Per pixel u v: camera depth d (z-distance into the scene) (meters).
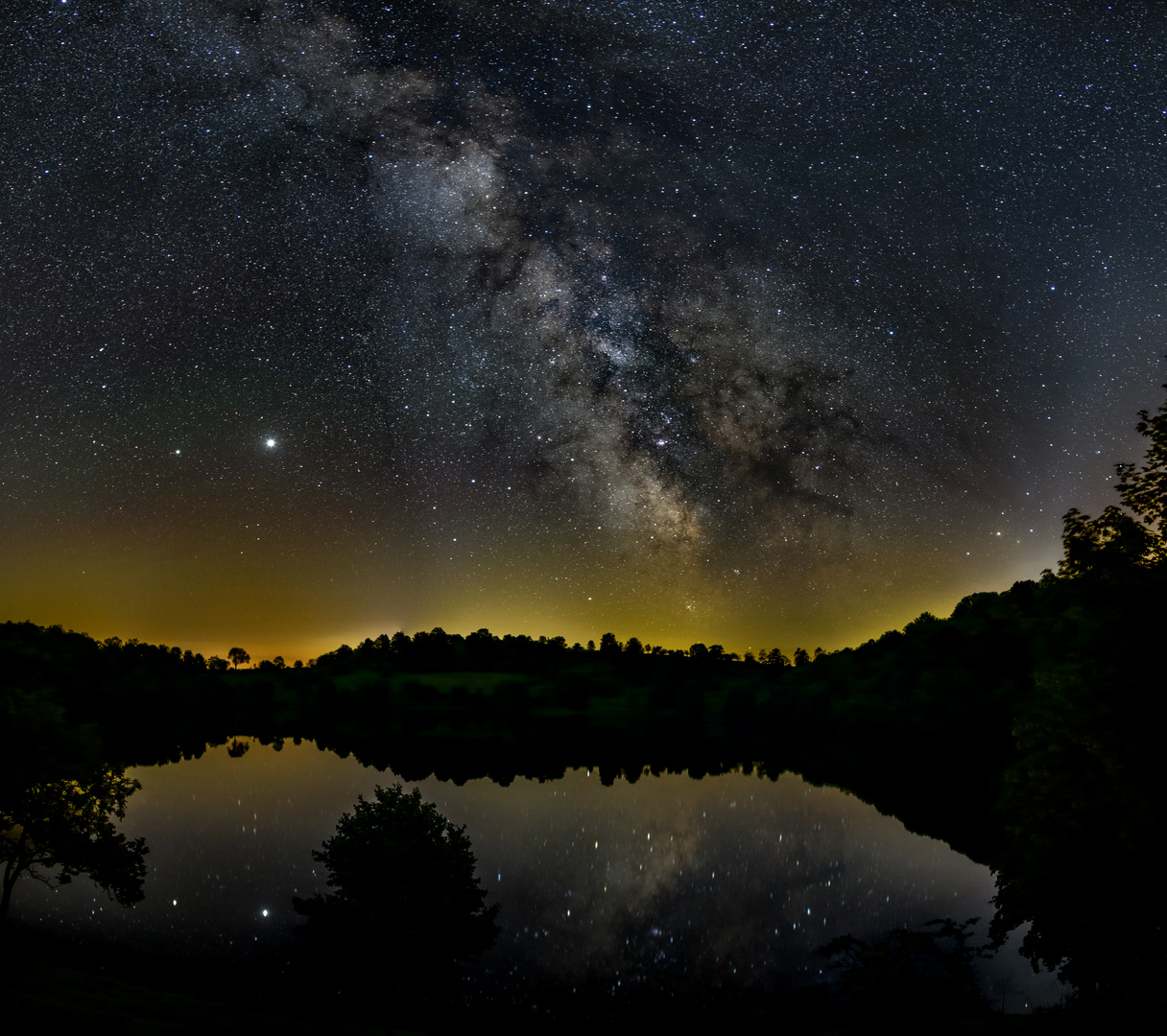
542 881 50.03
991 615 155.00
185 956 33.59
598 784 91.94
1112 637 18.08
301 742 132.38
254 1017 24.84
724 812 74.38
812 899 45.41
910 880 49.03
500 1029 27.62
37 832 26.41
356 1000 29.02
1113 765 16.97
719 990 31.62
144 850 28.45
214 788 85.69
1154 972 17.53
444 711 185.38
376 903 22.97
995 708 111.00
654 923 41.19
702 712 176.75
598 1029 27.78
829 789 88.31
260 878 48.12
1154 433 18.86
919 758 111.38
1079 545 19.89
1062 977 19.73
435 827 24.20
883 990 20.91
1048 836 19.09
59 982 23.38
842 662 187.62
